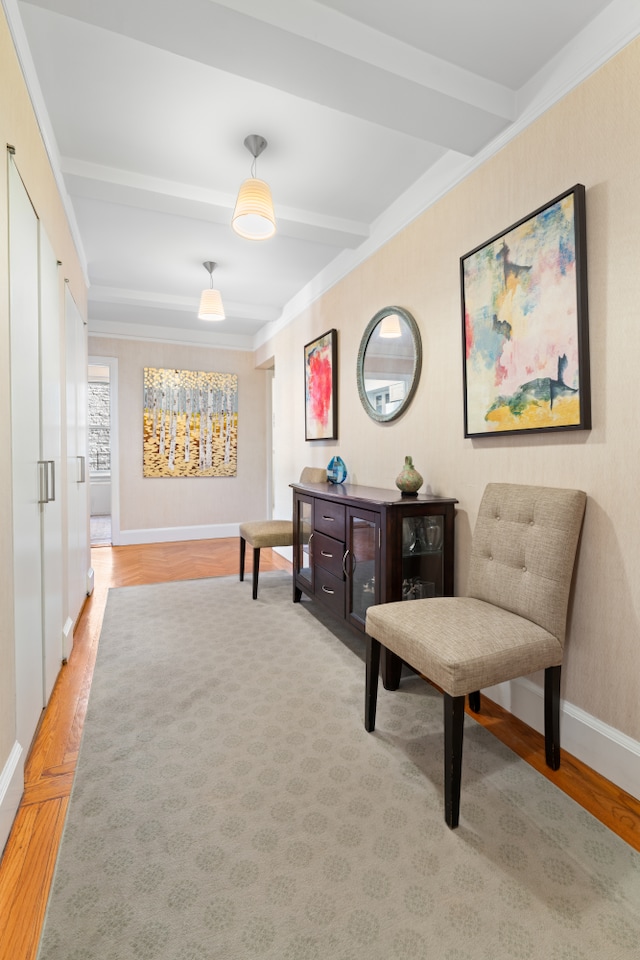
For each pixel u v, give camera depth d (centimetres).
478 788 149
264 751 166
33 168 174
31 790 147
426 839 128
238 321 523
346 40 157
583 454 161
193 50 156
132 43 169
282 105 200
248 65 162
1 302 132
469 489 218
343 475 321
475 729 183
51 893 111
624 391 147
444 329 233
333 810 138
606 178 152
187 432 570
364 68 162
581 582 162
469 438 215
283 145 227
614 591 152
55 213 222
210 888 112
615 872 118
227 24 145
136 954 97
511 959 97
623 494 148
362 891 112
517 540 171
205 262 370
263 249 345
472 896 111
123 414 541
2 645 130
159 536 561
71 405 270
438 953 98
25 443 158
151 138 222
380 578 216
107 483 823
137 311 486
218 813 137
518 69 177
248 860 120
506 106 185
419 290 252
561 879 116
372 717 178
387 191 265
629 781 146
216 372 583
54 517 208
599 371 155
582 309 157
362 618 234
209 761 160
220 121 211
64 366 242
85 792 145
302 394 429
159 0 137
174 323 539
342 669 230
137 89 191
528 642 146
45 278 192
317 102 179
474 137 197
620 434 149
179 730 178
